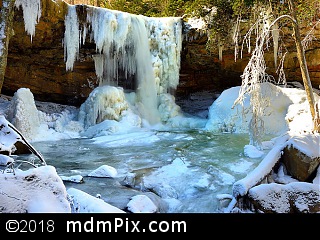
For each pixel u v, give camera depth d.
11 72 10.26
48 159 6.65
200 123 10.83
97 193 4.46
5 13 6.39
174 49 11.23
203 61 11.73
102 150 7.54
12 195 2.53
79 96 11.77
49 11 8.84
